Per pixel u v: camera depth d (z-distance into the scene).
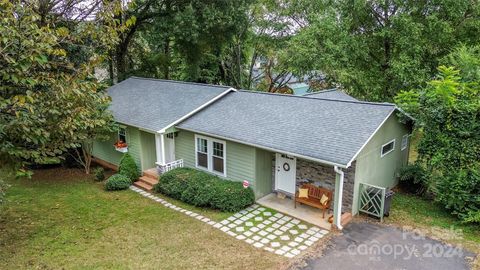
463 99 11.41
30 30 6.95
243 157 12.51
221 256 9.16
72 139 8.95
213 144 13.48
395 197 12.98
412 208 12.04
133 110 16.20
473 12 19.84
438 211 11.80
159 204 12.66
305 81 24.94
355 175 10.93
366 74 20.81
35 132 7.27
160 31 22.16
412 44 18.89
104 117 13.38
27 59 6.77
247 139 11.98
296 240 9.97
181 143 14.80
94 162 18.05
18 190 14.12
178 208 12.28
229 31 23.20
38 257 9.08
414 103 12.35
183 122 14.24
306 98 13.78
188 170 13.88
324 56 20.39
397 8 20.12
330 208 11.65
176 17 20.66
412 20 19.20
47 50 7.28
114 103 17.66
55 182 15.16
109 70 26.09
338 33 20.83
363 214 11.52
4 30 6.27
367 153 11.32
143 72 26.58
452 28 19.25
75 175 16.14
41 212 11.97
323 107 12.82
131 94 18.38
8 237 10.18
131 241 9.94
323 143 10.77
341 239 9.98
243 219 11.30
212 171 13.81
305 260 8.95
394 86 20.44
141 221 11.25
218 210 11.98
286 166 12.62
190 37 21.56
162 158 14.23
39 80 7.62
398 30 19.53
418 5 19.33
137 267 8.64
